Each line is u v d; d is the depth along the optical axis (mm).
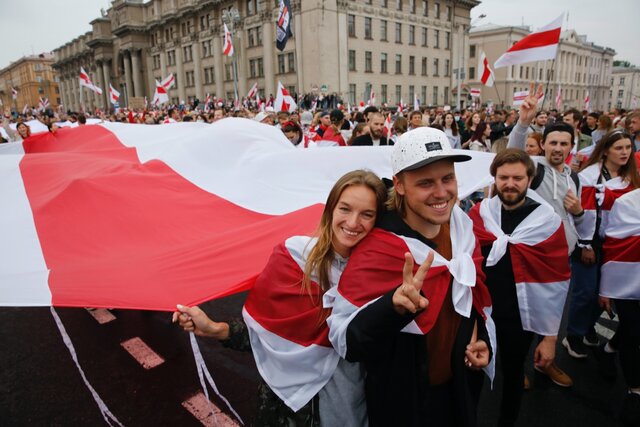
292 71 39000
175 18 51000
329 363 1637
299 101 27391
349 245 1636
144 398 3295
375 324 1353
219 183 3201
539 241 2404
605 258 2953
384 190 1653
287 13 15125
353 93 39562
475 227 2623
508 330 2504
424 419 1623
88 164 3354
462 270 1604
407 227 1588
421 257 1540
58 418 3088
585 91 72125
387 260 1521
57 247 2260
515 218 2529
